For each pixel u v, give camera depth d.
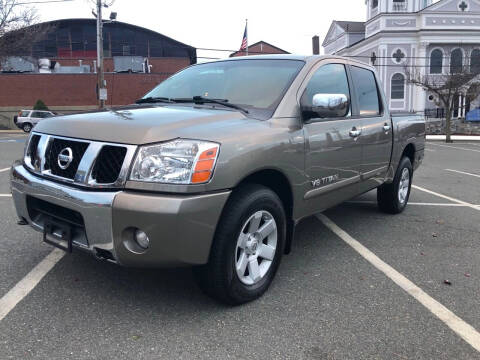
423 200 7.28
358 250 4.55
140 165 2.73
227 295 3.07
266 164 3.16
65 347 2.65
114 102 36.66
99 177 2.85
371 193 7.69
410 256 4.42
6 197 6.56
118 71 38.53
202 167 2.75
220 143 2.86
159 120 2.99
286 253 3.82
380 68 39.69
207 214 2.77
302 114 3.69
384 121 5.17
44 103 35.97
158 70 42.66
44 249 4.25
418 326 3.03
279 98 3.61
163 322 2.97
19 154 13.30
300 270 3.97
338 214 6.11
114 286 3.48
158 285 3.52
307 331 2.92
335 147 4.05
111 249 2.78
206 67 4.53
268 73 3.97
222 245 2.93
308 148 3.65
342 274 3.90
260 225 3.31
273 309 3.20
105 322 2.95
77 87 36.31
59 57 47.06
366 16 43.44
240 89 3.88
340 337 2.87
